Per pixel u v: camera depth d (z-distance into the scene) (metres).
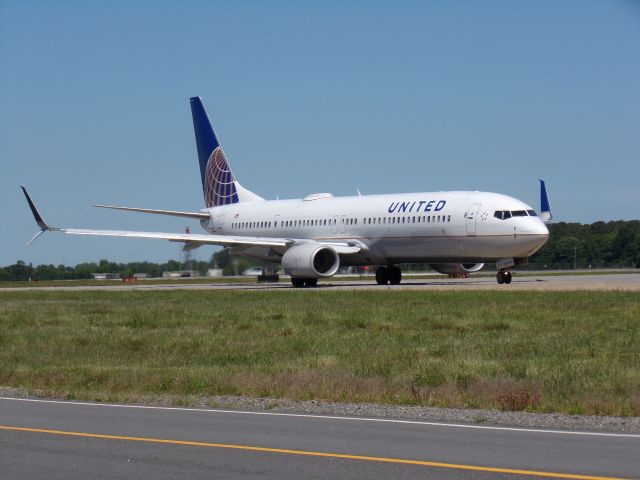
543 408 29.98
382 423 27.45
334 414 29.53
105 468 20.70
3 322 70.00
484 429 26.19
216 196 141.00
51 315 76.00
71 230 118.94
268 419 28.38
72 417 28.91
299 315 67.50
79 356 48.69
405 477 19.69
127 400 33.41
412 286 111.81
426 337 51.56
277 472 20.25
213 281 177.38
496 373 37.31
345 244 115.00
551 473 20.02
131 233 121.44
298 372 38.28
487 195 106.12
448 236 106.50
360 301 81.00
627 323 55.88
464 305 72.69
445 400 31.67
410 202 111.44
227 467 20.80
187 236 120.31
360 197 119.62
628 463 21.09
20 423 27.55
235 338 54.22
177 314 72.75
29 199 114.88
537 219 103.50
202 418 28.66
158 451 22.77
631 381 34.25
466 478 19.58
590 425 26.80
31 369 43.34
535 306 70.19
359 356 44.06
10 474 20.11
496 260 106.44
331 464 21.11
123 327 63.72
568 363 39.22
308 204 125.25
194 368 42.12
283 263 113.94
